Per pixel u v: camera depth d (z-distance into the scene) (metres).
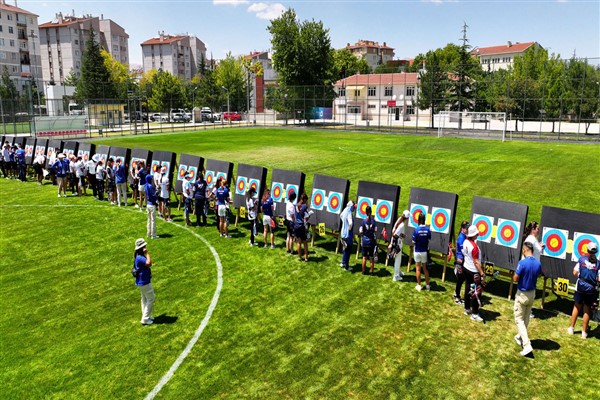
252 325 10.59
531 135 54.72
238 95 104.62
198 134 59.97
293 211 14.46
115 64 112.56
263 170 18.22
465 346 9.68
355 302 11.74
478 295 10.60
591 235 11.05
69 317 11.11
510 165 31.78
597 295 9.76
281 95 79.25
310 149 42.19
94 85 85.69
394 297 12.03
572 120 53.62
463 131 61.69
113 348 9.73
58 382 8.62
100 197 23.30
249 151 40.75
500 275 12.42
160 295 12.24
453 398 8.05
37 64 116.06
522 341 9.41
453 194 13.27
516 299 9.46
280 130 67.19
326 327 10.48
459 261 11.23
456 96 70.81
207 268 14.10
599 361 9.12
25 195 24.64
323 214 16.00
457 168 30.66
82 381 8.63
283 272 13.76
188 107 95.31
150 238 17.06
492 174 28.28
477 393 8.17
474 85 70.12
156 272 13.83
